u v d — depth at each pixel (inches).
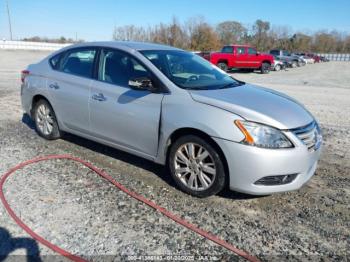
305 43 3430.1
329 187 165.5
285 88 572.4
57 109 201.6
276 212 140.1
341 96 478.6
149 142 159.8
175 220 130.3
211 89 158.7
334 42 3644.2
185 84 157.8
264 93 166.6
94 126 182.4
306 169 140.1
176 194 151.6
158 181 163.5
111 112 170.4
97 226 124.0
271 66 964.6
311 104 393.7
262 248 116.9
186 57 187.8
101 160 186.1
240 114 135.6
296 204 147.3
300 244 119.9
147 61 163.3
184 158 150.1
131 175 168.9
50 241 114.3
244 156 132.2
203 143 141.9
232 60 876.0
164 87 153.9
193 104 144.5
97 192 149.7
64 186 153.8
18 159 183.2
